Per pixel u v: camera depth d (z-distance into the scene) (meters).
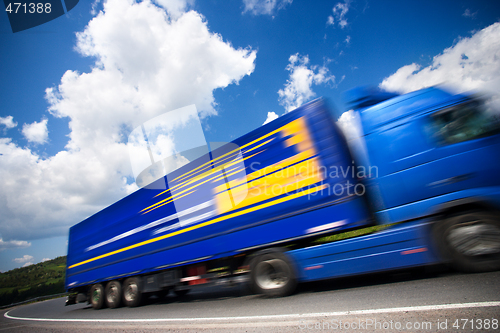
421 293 3.38
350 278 5.13
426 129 3.93
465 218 3.57
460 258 3.58
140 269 6.67
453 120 3.85
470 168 3.62
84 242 8.77
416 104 4.09
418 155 3.88
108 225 7.89
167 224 6.14
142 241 6.71
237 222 4.94
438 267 4.37
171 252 5.95
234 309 4.52
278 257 4.46
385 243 3.86
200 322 4.15
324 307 3.60
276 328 3.19
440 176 3.73
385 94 4.51
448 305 2.85
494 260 3.43
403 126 4.05
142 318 5.41
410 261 3.73
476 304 2.73
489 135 3.66
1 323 9.09
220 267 5.34
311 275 4.22
